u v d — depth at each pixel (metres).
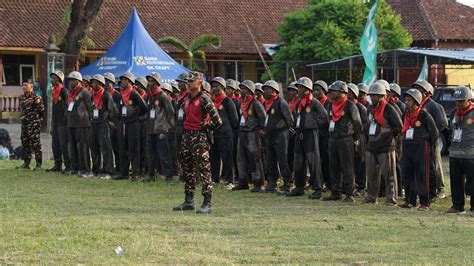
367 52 26.08
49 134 28.23
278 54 41.66
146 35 29.06
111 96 19.00
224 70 47.25
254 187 17.20
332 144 15.62
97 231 11.64
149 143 18.44
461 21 51.09
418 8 51.66
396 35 39.88
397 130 14.89
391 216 13.69
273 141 16.78
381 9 40.41
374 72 26.11
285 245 10.91
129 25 29.20
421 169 14.63
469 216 13.95
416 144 14.66
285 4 52.28
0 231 11.58
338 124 15.55
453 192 14.35
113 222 12.48
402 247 10.89
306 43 40.22
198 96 13.49
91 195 16.11
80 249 10.43
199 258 9.98
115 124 19.00
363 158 16.61
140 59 28.20
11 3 45.12
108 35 44.47
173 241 11.02
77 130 19.25
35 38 43.12
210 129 13.63
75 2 32.72
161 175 19.30
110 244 10.74
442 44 49.38
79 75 19.27
